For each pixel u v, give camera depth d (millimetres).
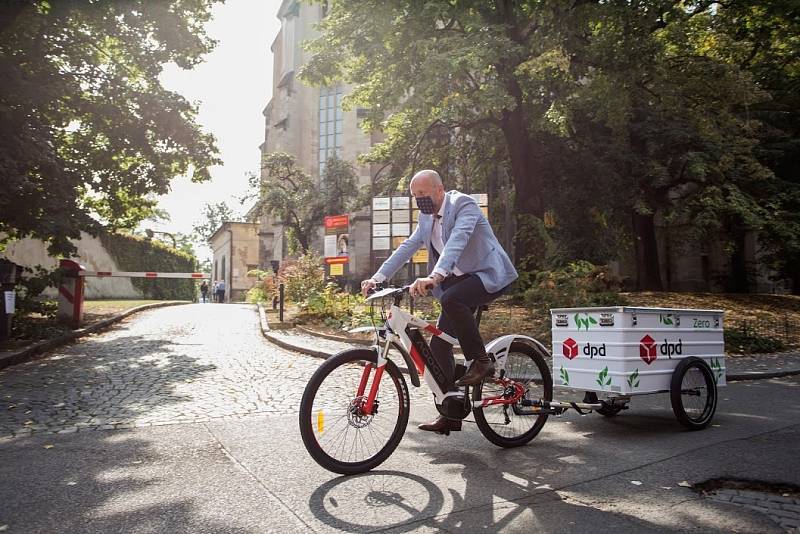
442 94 14508
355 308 13898
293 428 4594
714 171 20141
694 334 4984
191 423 4770
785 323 13375
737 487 3227
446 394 3789
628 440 4312
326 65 16359
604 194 20047
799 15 18250
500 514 2799
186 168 15078
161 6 13359
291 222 39812
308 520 2717
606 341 4570
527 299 11570
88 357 8969
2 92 10469
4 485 3213
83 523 2674
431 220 4074
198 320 15844
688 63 16641
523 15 15727
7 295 9531
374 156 20188
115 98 13758
